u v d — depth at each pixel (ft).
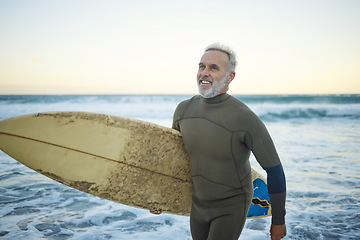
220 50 5.59
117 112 69.15
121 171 6.49
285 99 75.41
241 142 5.27
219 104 5.50
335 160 21.25
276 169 5.24
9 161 19.79
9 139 5.98
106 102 89.20
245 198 5.60
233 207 5.49
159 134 6.47
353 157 22.17
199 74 5.60
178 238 9.86
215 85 5.44
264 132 5.16
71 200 13.23
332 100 72.38
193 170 5.78
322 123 48.67
